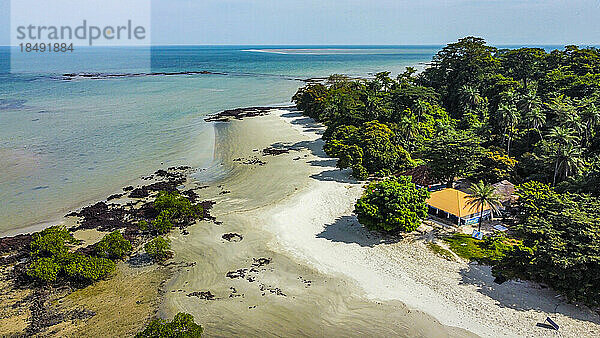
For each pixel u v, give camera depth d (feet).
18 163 248.93
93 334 112.88
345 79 440.04
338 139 251.39
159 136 310.24
